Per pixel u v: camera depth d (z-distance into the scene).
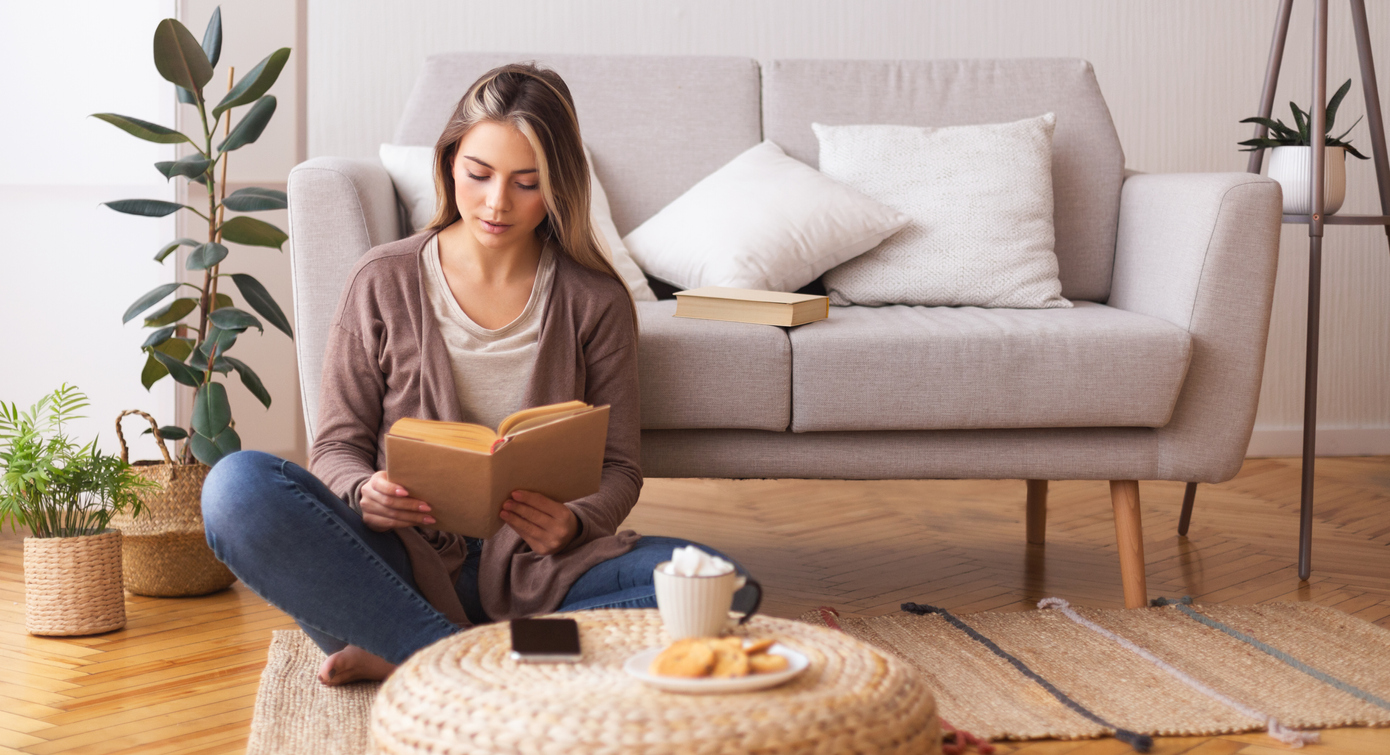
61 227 2.58
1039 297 2.16
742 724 0.81
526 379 1.50
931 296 2.19
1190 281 1.91
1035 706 1.53
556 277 1.52
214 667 1.71
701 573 0.98
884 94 2.45
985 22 3.28
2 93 2.54
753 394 1.80
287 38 2.91
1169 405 1.85
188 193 2.62
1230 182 1.89
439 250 1.51
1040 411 1.83
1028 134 2.29
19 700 1.56
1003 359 1.81
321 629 1.33
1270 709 1.53
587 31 3.19
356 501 1.34
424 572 1.37
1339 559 2.37
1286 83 3.37
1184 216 1.97
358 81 3.11
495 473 1.19
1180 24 3.32
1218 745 1.43
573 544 1.36
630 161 2.39
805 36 3.25
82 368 2.61
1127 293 2.22
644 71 2.46
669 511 2.82
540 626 1.00
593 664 0.94
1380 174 2.49
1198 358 1.90
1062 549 2.47
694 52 3.22
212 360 2.13
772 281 2.09
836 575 2.26
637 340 1.60
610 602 1.29
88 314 2.60
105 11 2.54
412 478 1.22
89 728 1.47
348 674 1.52
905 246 2.21
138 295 2.60
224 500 1.27
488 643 0.99
